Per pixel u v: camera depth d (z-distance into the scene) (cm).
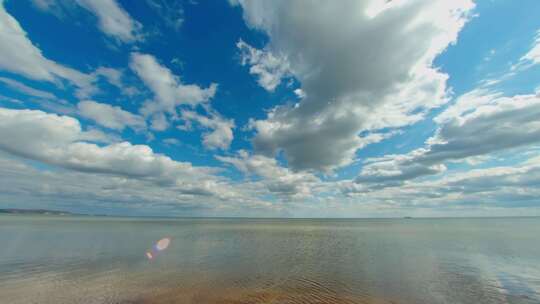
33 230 6069
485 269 2341
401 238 5178
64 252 3119
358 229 8594
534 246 3769
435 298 1598
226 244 4150
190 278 2020
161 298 1564
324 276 2100
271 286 1833
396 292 1712
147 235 5488
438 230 7606
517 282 1928
